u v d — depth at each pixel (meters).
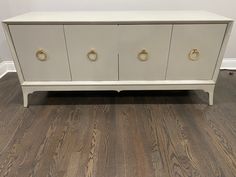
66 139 1.14
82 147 1.08
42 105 1.46
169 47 1.26
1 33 1.83
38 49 1.26
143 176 0.92
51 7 1.76
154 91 1.62
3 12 1.77
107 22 1.17
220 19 1.17
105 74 1.35
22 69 1.33
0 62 1.93
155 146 1.09
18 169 0.96
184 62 1.31
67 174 0.94
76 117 1.32
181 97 1.54
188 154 1.04
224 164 0.98
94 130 1.21
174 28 1.20
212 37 1.22
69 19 1.20
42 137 1.16
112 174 0.93
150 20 1.17
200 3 1.74
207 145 1.09
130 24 1.19
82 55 1.28
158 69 1.33
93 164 0.98
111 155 1.03
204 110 1.39
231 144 1.10
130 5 1.76
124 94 1.59
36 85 1.37
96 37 1.23
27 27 1.19
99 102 1.49
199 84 1.37
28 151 1.06
